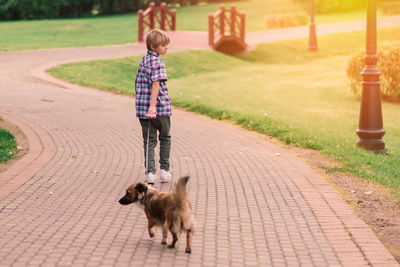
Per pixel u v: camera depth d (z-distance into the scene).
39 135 10.12
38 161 8.11
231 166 8.20
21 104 13.88
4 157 8.20
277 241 5.14
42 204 6.11
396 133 13.85
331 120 14.92
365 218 5.98
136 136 10.38
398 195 6.94
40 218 5.62
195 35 35.00
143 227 5.46
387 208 6.38
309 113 15.90
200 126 11.86
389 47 18.53
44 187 6.79
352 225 5.61
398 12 49.41
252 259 4.68
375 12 10.83
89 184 7.01
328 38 36.75
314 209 6.12
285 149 9.68
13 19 67.50
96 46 30.89
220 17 32.44
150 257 4.66
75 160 8.30
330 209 6.14
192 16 57.75
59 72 20.73
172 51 28.56
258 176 7.61
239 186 7.06
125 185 7.02
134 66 23.95
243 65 29.34
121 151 9.05
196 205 6.20
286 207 6.21
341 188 7.19
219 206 6.19
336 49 34.97
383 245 5.07
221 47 32.59
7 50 28.23
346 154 9.55
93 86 18.52
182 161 8.47
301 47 34.62
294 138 10.43
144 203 4.94
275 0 73.50
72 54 26.41
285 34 38.88
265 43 34.81
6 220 5.51
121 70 22.95
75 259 4.55
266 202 6.39
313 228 5.51
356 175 7.96
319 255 4.81
